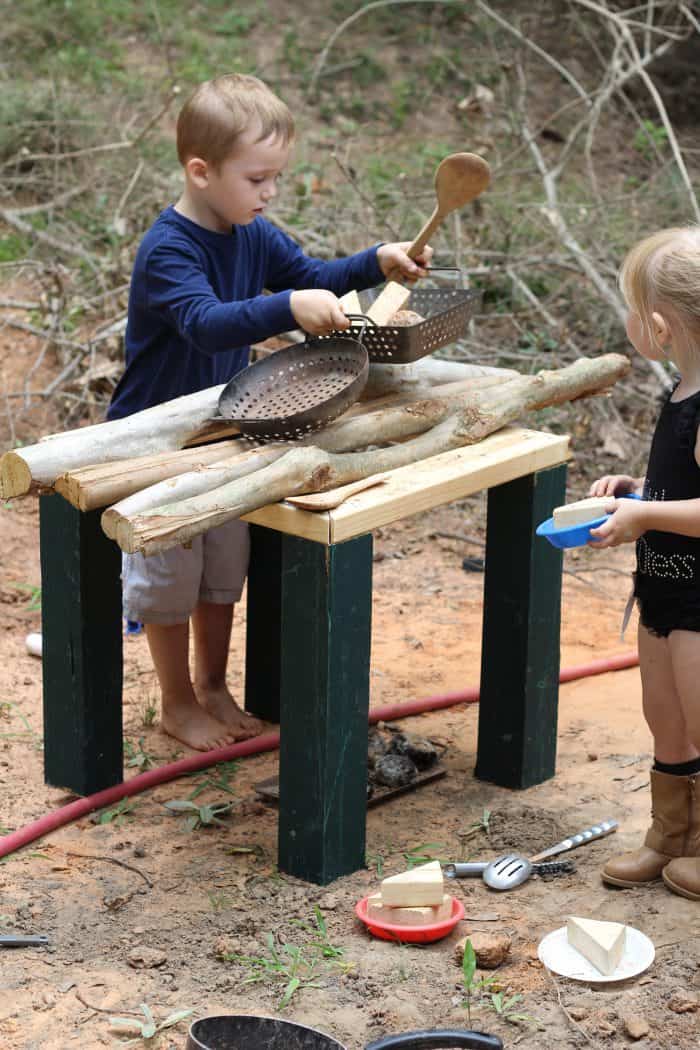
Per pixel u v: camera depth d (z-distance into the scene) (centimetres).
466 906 330
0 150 884
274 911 328
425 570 581
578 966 301
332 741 331
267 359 363
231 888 340
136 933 318
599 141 1057
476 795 392
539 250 834
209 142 367
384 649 502
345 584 323
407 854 357
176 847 361
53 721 385
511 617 386
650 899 332
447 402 378
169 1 1134
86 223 827
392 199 863
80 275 787
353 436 353
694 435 304
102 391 703
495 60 1001
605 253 786
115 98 961
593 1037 278
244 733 425
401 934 312
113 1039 278
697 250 304
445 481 343
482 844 363
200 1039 265
